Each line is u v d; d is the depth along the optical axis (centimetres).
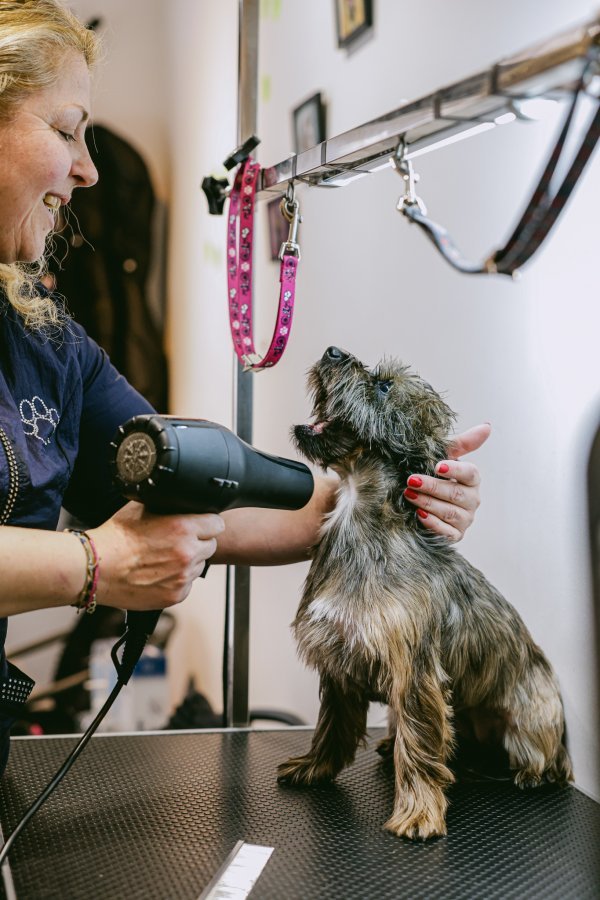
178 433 73
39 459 91
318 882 71
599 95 58
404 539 91
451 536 95
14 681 92
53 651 239
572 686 100
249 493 81
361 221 152
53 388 96
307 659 95
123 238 247
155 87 245
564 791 94
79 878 71
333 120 165
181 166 241
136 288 249
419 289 132
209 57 223
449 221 124
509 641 97
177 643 245
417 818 81
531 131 103
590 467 94
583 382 95
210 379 235
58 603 77
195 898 68
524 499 107
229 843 79
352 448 93
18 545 74
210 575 232
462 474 93
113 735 112
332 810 87
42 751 105
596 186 92
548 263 100
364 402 90
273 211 189
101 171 244
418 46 130
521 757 96
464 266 68
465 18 116
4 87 79
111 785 93
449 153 123
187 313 246
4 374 91
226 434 79
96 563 77
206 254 233
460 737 106
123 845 78
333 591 91
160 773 98
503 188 109
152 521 79
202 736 113
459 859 76
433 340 128
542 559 104
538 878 73
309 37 173
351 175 89
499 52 108
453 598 93
